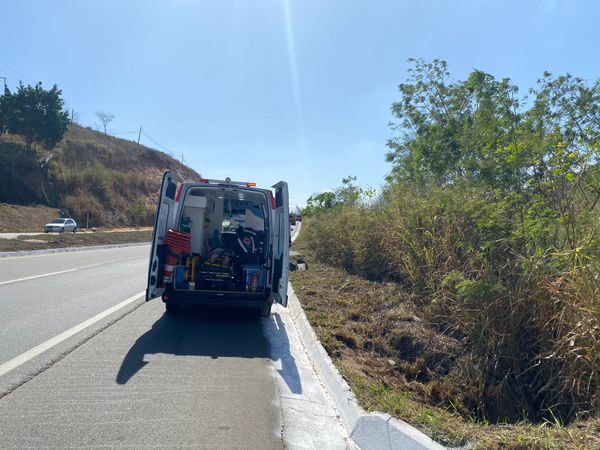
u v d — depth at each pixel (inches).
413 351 303.3
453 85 575.2
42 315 345.4
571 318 226.7
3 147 1936.5
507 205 299.9
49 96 1902.1
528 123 341.7
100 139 2827.3
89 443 163.0
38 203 1836.9
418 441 160.1
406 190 491.8
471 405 254.8
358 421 184.7
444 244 353.4
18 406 189.8
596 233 250.2
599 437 158.2
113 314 362.0
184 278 334.0
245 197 382.9
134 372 235.9
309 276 585.0
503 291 267.3
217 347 290.5
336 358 270.8
